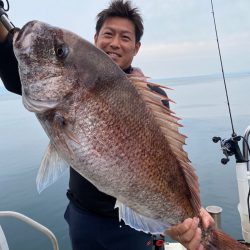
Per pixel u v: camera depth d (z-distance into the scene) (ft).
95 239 2.62
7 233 7.70
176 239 1.95
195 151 14.76
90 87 1.68
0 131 27.81
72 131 1.66
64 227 8.16
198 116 29.37
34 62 1.69
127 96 1.74
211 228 2.06
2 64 2.16
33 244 7.25
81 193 2.62
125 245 2.63
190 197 1.98
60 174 1.71
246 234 3.61
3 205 9.78
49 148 1.74
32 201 9.97
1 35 2.09
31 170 13.62
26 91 1.71
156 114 1.83
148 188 1.81
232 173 11.00
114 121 1.71
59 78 1.67
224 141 3.73
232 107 35.01
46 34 1.70
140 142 1.77
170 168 1.88
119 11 2.60
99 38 2.68
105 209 2.56
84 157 1.67
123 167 1.73
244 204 3.62
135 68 2.81
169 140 1.87
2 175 13.08
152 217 1.87
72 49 1.69
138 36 2.76
